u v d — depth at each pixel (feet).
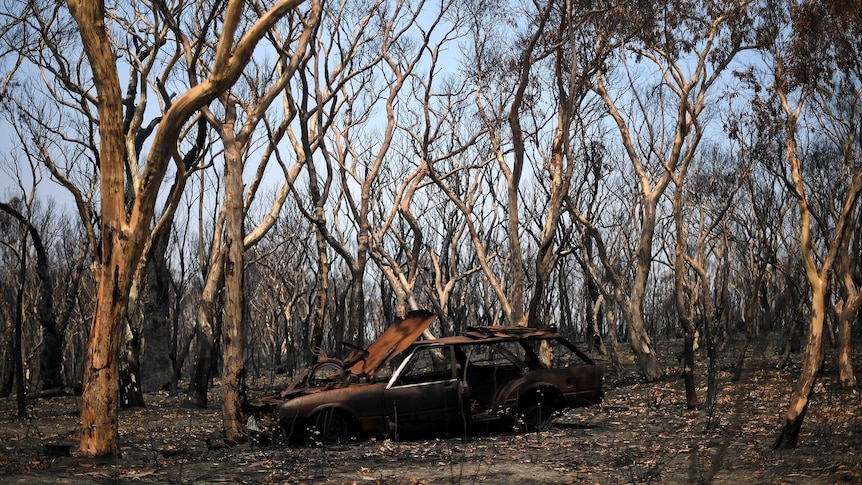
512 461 35.06
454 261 126.21
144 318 101.65
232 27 36.14
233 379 44.68
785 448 35.22
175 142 37.19
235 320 45.83
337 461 35.99
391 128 87.66
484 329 47.52
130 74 86.02
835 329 93.66
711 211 129.29
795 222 89.76
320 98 78.13
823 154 78.28
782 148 75.46
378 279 161.27
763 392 60.13
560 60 72.13
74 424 60.34
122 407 77.30
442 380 45.34
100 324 37.17
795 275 64.64
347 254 83.20
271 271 161.68
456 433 44.50
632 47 84.12
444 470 32.91
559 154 75.97
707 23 79.77
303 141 76.54
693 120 81.05
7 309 110.93
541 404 44.83
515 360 45.47
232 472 33.86
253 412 43.32
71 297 103.09
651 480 29.07
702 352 118.83
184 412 72.59
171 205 41.42
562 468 32.83
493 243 146.61
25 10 69.82
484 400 46.50
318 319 88.12
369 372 44.34
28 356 134.62
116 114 36.78
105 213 36.96
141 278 79.30
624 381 88.28
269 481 31.22
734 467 31.60
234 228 46.57
